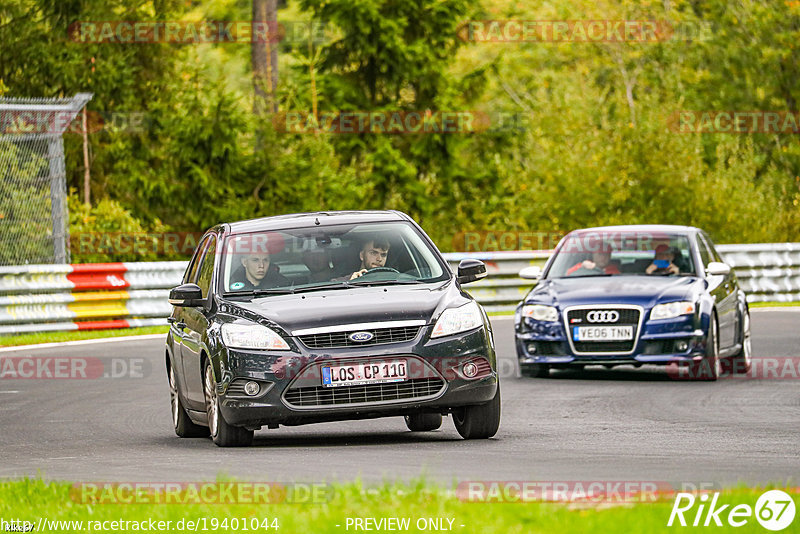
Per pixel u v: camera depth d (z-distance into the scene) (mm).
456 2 164000
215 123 127000
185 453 35844
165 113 128250
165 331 84250
